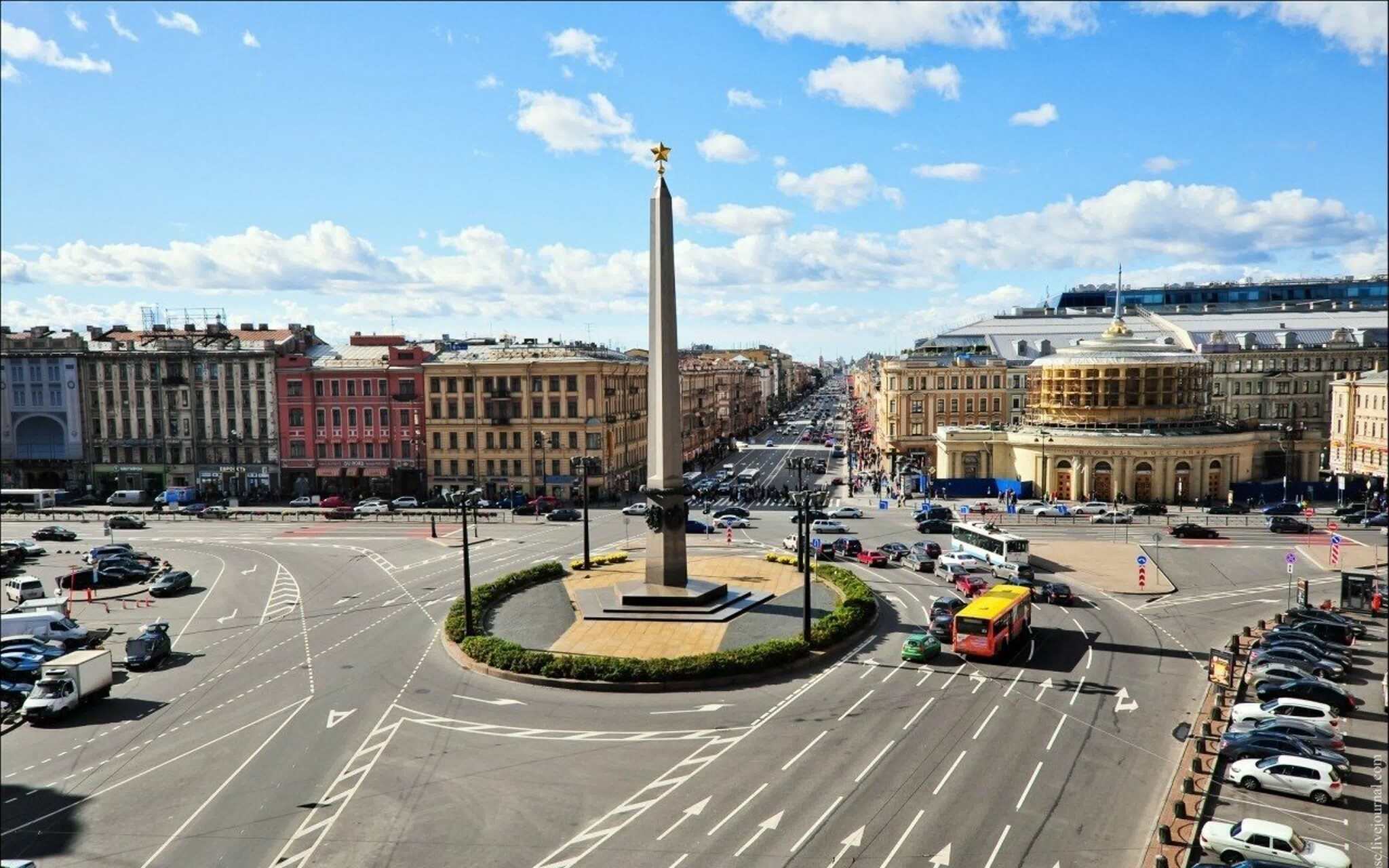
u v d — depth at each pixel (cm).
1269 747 3117
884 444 13300
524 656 4172
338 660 4469
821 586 5784
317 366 11006
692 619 4934
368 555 7406
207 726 3634
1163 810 2834
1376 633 4872
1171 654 4472
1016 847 2616
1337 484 9875
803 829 2730
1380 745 3341
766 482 12400
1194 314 14812
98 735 3547
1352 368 12200
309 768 3209
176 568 7019
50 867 2569
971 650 4322
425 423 10812
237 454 11144
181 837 2733
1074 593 5825
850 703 3794
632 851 2617
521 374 10544
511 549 7619
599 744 3391
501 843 2673
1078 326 14550
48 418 11438
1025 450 10462
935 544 7112
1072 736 3422
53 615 4881
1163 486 9894
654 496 5212
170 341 11300
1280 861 2452
